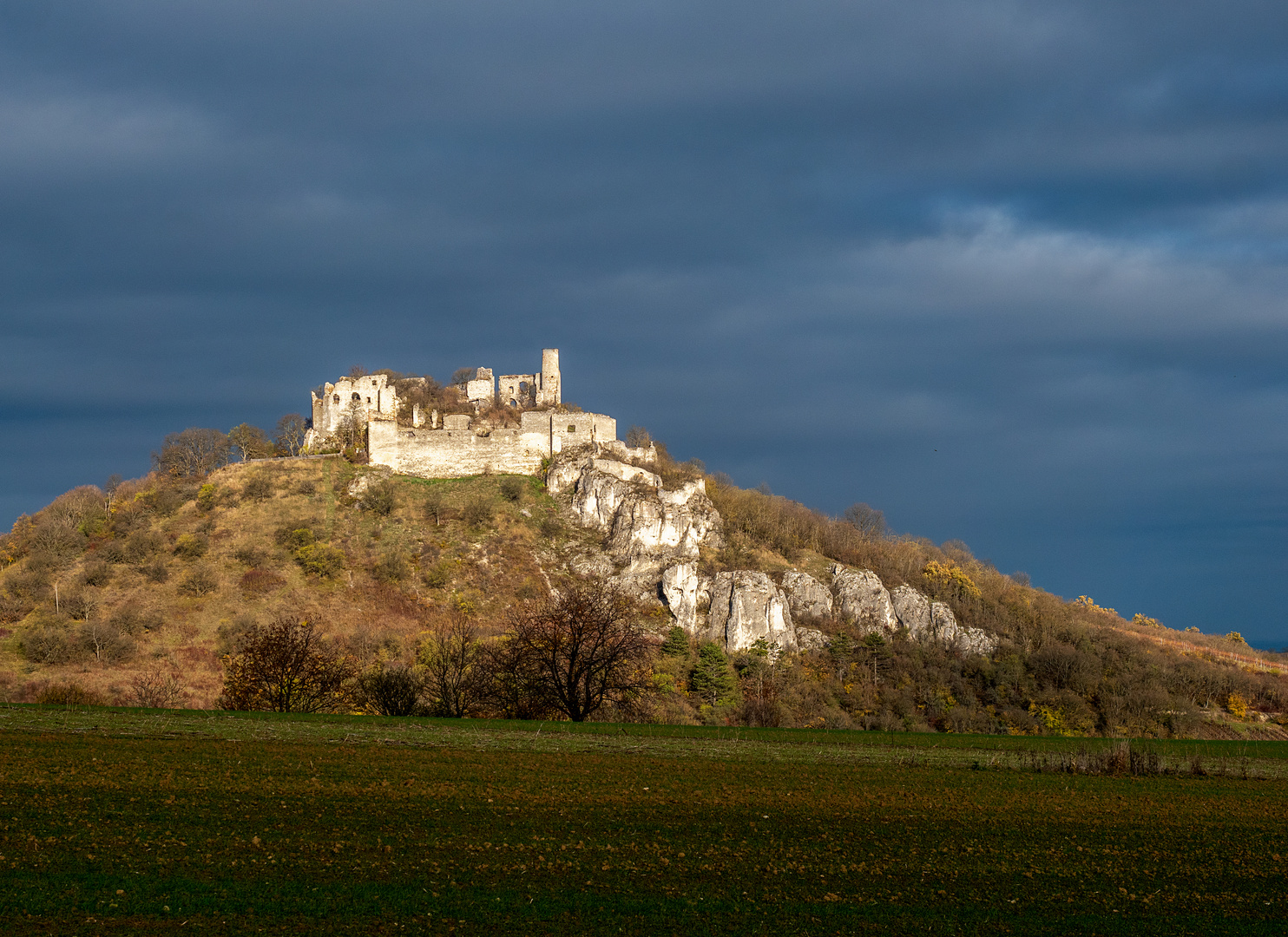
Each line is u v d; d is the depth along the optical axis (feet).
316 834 107.76
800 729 212.02
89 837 101.09
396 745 169.89
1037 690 400.06
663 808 130.11
